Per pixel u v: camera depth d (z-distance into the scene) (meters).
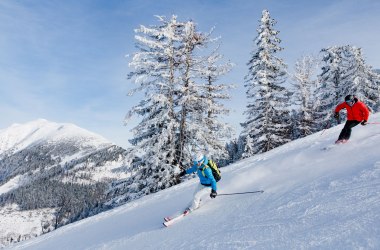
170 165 20.14
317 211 4.73
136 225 9.15
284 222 4.77
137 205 12.94
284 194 6.32
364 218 3.92
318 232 3.99
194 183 13.32
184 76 21.45
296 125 34.31
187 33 20.95
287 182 7.21
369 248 3.26
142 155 20.64
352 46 33.16
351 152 7.89
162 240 6.42
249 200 6.94
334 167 7.04
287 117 28.78
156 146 19.89
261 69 28.39
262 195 6.93
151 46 20.91
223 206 7.30
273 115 27.42
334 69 34.44
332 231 3.88
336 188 5.50
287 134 29.06
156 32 20.55
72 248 9.24
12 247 13.48
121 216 11.66
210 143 21.06
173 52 21.05
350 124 9.26
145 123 20.61
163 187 20.64
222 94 22.97
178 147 21.16
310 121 34.16
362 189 4.98
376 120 12.34
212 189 7.71
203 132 20.69
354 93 31.83
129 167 21.08
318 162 8.06
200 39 21.38
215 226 6.00
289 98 28.64
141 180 20.84
